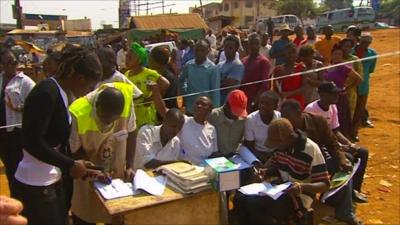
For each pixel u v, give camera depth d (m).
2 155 4.28
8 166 4.28
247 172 3.23
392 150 6.69
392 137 7.38
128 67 4.72
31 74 12.84
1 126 4.30
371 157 6.42
